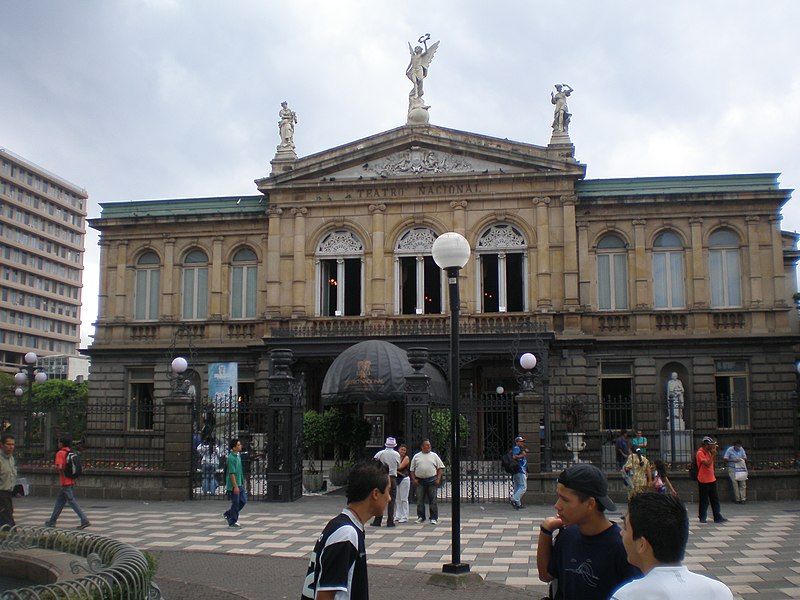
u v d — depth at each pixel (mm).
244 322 41094
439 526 20125
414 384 25156
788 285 48750
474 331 37375
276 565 15148
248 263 42281
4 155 114438
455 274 14180
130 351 41812
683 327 38375
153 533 19016
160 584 13289
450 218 39312
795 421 28625
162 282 42406
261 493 27266
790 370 37156
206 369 41094
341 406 35562
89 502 25203
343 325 39156
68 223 129000
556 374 37344
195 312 42438
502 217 39000
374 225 39562
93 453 35375
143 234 42844
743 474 24469
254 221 42031
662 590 4359
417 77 40875
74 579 8180
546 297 37969
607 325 38781
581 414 36688
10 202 115500
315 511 22969
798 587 13156
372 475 6125
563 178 38500
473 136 39281
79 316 132625
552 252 38406
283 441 25719
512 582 13664
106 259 43156
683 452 34250
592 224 39562
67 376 110500
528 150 38969
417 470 20641
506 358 38000
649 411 33656
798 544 17156
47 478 26578
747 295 38219
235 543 17656
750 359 37531
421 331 37469
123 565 8898
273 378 25984
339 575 5676
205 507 23891
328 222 40188
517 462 23250
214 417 31500
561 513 5816
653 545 4570
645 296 38656
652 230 39156
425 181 39344
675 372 37625
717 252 38969
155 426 40156
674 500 4699
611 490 24391
